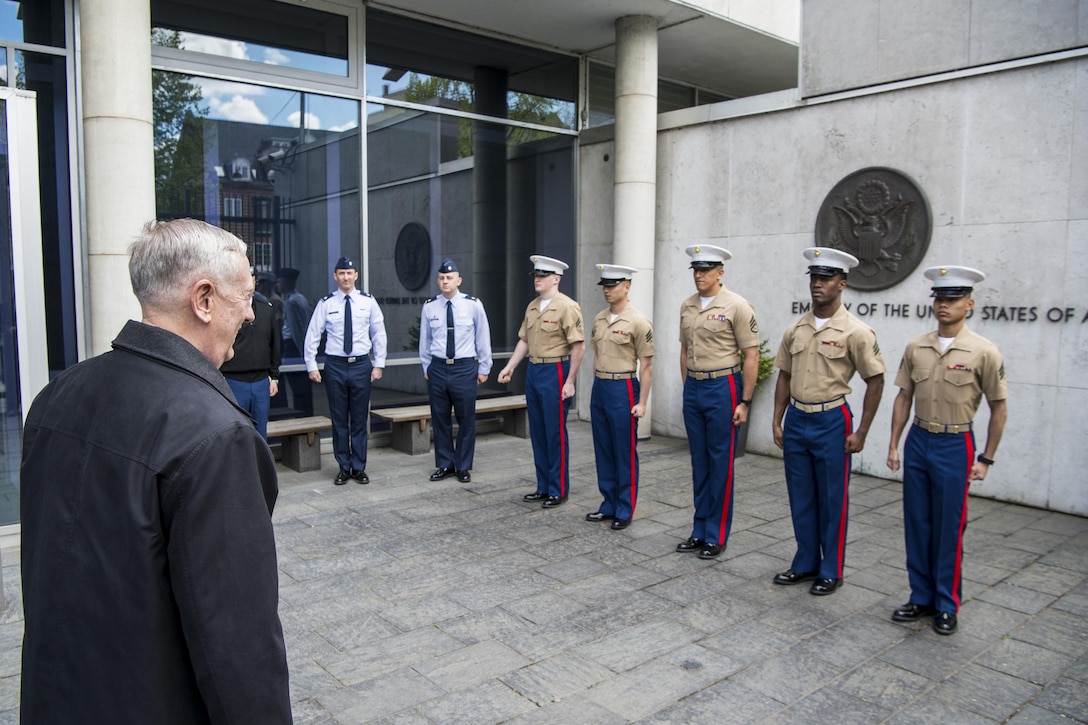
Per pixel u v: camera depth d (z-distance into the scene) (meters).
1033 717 2.95
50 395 1.46
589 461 7.07
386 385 7.57
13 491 4.60
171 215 6.23
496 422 8.32
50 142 5.60
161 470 1.28
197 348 1.46
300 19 6.73
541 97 8.50
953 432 3.66
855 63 6.43
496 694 3.05
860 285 6.42
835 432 4.07
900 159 6.20
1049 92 5.44
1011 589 4.21
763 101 7.07
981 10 5.72
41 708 1.33
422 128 7.62
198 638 1.28
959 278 3.65
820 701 3.04
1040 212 5.52
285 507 5.55
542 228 8.67
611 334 5.12
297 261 6.91
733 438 4.63
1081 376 5.40
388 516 5.35
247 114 6.55
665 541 4.91
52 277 5.65
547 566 4.45
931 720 2.92
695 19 7.59
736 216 7.37
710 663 3.33
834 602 4.00
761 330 7.25
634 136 7.67
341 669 3.25
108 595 1.29
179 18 6.14
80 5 5.09
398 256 7.55
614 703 3.00
